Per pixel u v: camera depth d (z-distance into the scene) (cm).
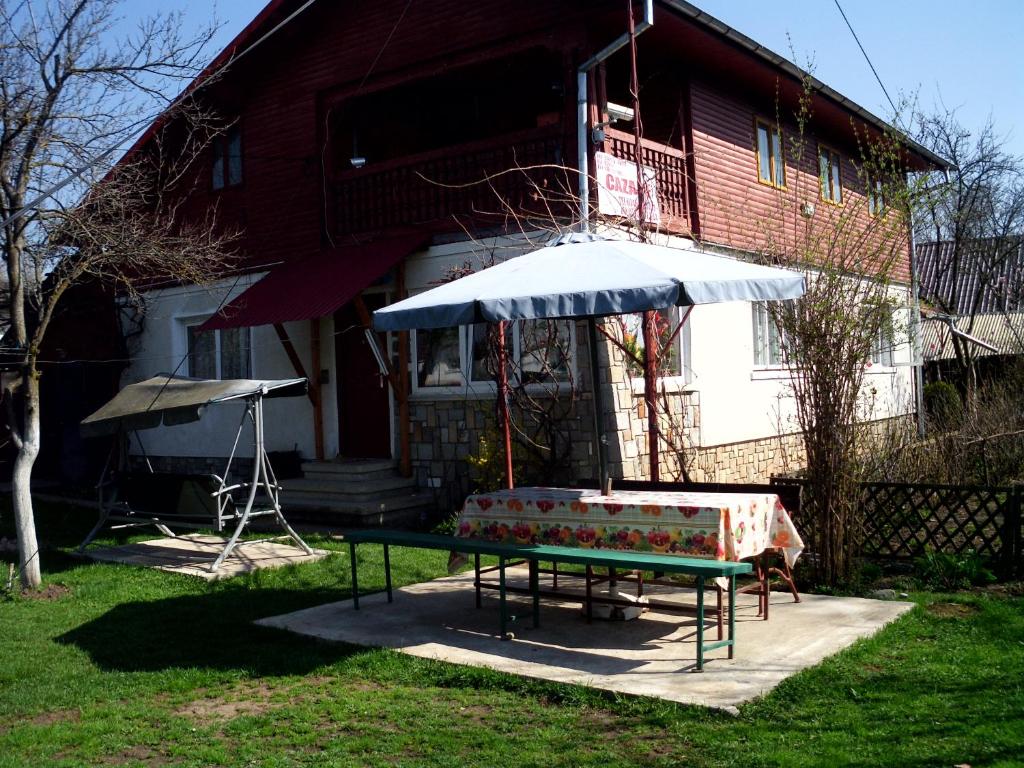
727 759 458
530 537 714
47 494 1644
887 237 916
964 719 492
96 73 964
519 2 1211
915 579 823
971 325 2180
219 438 1555
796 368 859
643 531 657
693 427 1253
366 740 511
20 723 564
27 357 899
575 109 1149
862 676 567
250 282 1512
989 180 2581
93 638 734
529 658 628
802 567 859
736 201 1406
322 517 1238
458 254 1246
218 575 913
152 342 1675
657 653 629
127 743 525
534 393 1148
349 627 726
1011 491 831
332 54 1409
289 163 1462
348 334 1391
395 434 1312
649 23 1098
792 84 1413
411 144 1552
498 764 473
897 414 1786
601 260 674
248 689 611
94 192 1026
